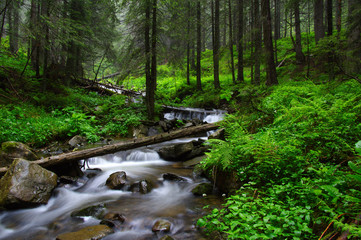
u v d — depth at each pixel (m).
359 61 8.74
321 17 17.59
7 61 14.51
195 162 6.94
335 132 3.87
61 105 12.05
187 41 17.69
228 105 14.97
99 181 5.92
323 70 13.44
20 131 8.00
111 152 6.67
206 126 8.38
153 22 11.20
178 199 4.77
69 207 4.69
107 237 3.49
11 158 5.90
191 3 17.52
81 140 9.40
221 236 3.06
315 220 2.44
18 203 4.41
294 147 3.76
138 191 5.22
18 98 11.00
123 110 13.04
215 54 17.27
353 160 3.29
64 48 15.35
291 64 18.45
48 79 13.15
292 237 2.32
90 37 17.20
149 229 3.71
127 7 11.41
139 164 7.46
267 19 11.16
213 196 4.73
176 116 15.66
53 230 3.89
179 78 23.23
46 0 11.52
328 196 2.46
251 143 4.35
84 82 18.00
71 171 6.18
